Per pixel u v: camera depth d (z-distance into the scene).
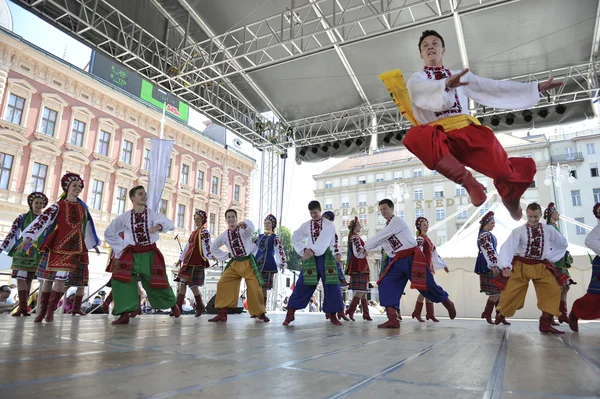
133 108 21.14
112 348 1.97
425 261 4.30
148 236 4.13
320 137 11.41
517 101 2.26
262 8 7.79
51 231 3.93
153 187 8.34
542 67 9.05
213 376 1.29
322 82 9.88
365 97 10.40
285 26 8.29
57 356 1.66
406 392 1.10
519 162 2.02
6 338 2.36
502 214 10.57
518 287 3.63
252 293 4.87
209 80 8.89
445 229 35.34
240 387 1.14
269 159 12.52
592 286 3.45
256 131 11.59
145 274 4.07
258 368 1.45
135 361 1.57
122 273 3.91
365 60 8.94
